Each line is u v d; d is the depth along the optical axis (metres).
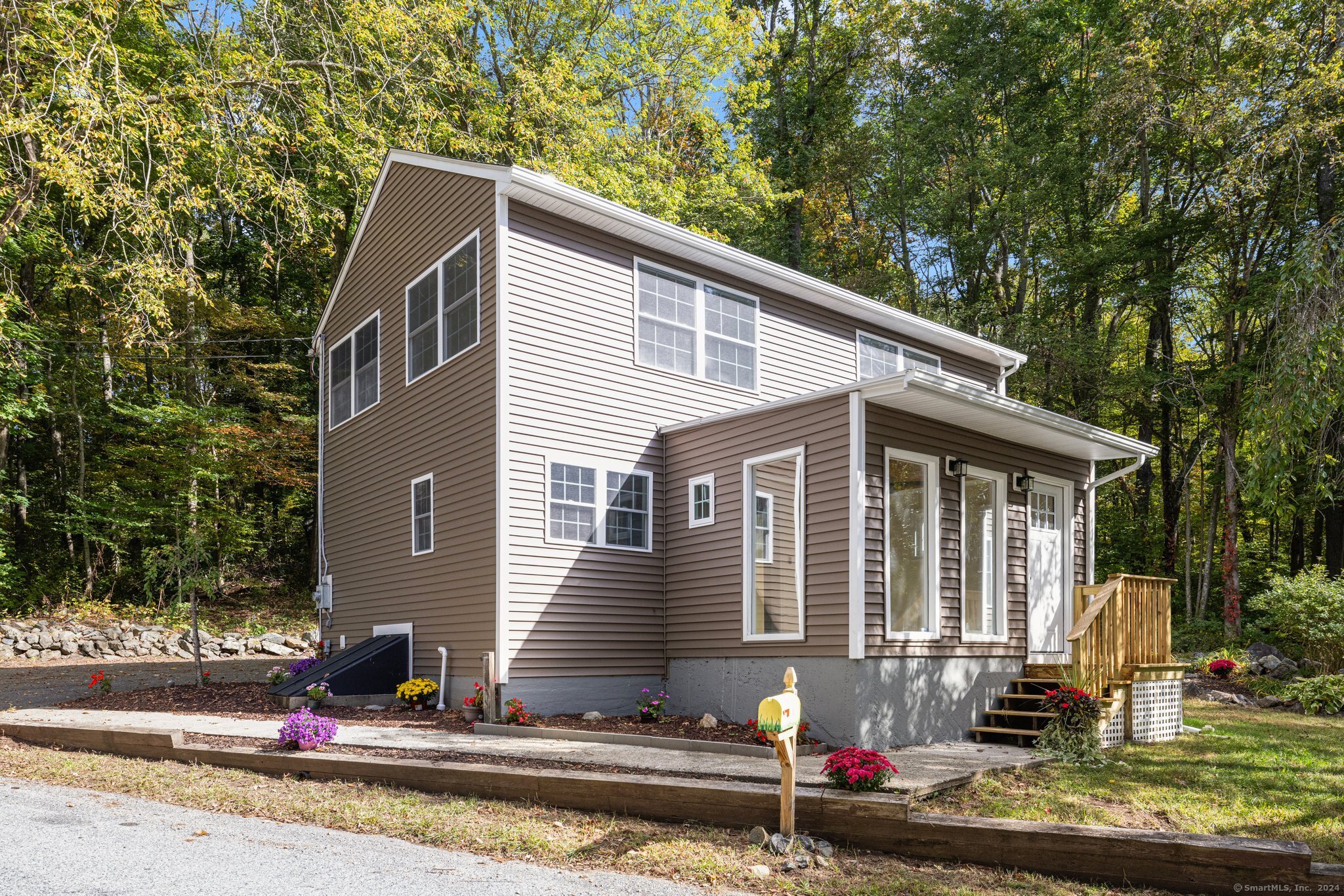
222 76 16.45
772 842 5.59
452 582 11.41
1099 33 25.84
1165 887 4.97
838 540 9.34
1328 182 19.41
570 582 10.88
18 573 21.30
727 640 10.73
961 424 10.42
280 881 4.86
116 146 13.72
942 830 5.54
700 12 27.05
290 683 12.27
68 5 14.41
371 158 19.25
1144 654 10.31
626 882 5.06
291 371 25.28
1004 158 25.78
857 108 32.66
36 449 24.36
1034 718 9.80
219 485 19.12
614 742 8.92
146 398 21.56
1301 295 12.52
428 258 12.69
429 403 12.38
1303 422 12.19
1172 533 25.22
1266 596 16.52
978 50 27.62
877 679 9.13
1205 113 19.75
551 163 22.09
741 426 10.88
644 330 12.11
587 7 25.27
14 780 7.54
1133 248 22.92
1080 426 10.78
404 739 8.94
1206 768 8.17
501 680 10.12
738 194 28.11
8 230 16.33
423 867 5.21
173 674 15.91
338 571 15.30
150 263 14.61
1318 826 6.30
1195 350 28.61
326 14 18.19
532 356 10.85
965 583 10.34
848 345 14.83
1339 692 12.87
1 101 13.90
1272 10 19.30
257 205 20.42
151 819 6.17
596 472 11.32
